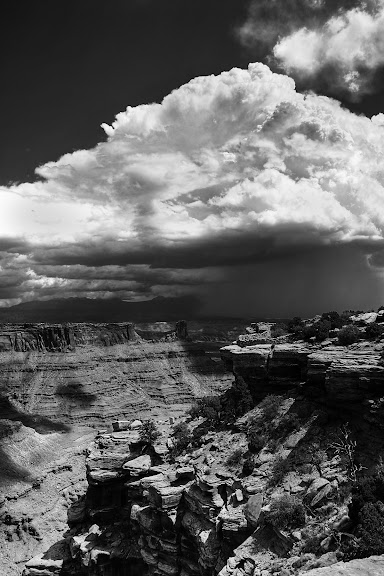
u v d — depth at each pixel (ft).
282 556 209.05
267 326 378.53
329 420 268.41
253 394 327.88
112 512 352.69
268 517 224.12
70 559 348.38
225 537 241.14
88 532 351.87
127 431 408.26
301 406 286.87
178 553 282.36
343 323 326.65
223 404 339.98
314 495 224.94
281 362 314.35
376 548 168.86
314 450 254.47
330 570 118.73
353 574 115.96
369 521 180.24
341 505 212.43
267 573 199.52
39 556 362.33
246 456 277.64
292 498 229.04
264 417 294.87
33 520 512.63
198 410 350.43
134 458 354.74
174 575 280.10
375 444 235.40
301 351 306.96
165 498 282.56
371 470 223.10
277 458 263.29
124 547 321.11
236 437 299.38
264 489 246.88
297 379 308.81
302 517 216.54
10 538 485.97
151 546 293.84
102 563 316.60
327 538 194.39
